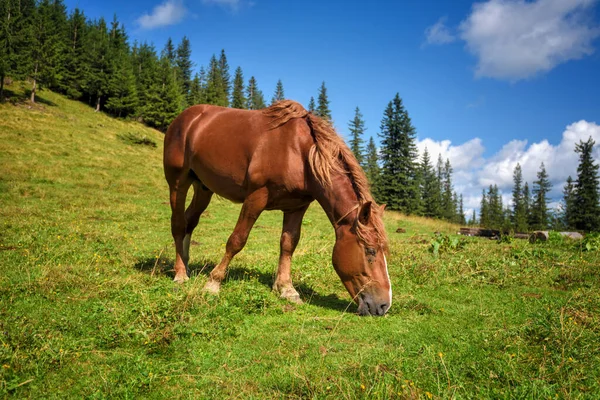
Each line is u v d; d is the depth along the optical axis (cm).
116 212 1416
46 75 4275
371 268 407
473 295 504
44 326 346
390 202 4206
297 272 614
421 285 554
